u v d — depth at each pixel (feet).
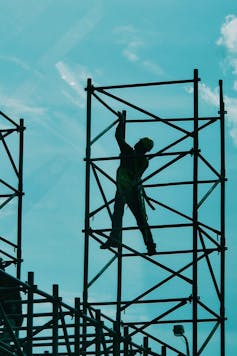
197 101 97.81
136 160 99.04
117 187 98.78
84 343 92.99
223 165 100.07
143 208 98.53
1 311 82.58
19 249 107.55
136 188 98.22
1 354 82.28
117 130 100.17
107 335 95.04
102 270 98.37
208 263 98.02
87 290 97.60
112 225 99.09
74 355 88.07
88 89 100.58
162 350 99.60
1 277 82.38
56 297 84.28
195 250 96.27
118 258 99.45
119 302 97.60
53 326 84.33
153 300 97.14
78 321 88.43
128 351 97.35
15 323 90.48
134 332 97.35
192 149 96.94
